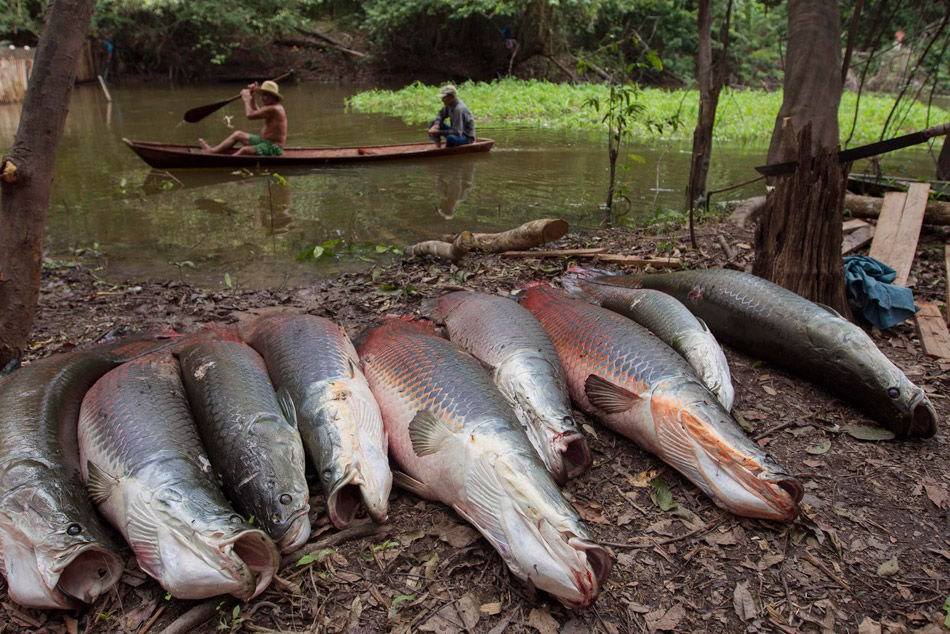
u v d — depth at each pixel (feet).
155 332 16.11
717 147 47.55
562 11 83.87
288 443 11.42
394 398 12.69
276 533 10.47
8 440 10.93
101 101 69.72
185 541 9.59
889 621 9.70
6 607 9.96
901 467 12.78
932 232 25.95
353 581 10.23
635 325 14.58
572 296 18.06
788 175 17.72
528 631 9.45
